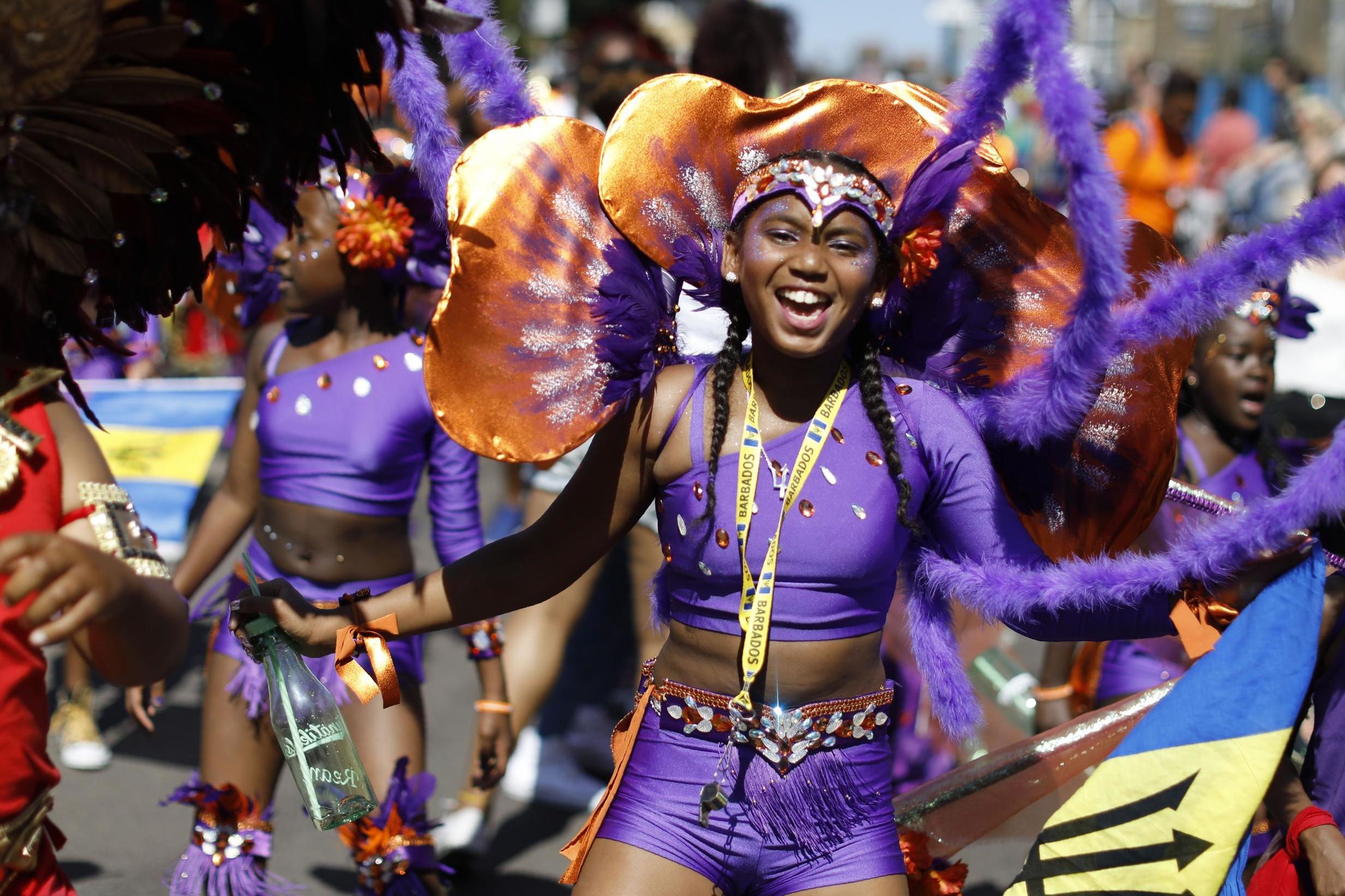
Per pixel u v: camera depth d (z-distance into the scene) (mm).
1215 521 2686
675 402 2525
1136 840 2576
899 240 2549
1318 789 2734
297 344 3771
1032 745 2949
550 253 2561
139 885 4297
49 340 2232
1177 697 2586
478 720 3902
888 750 2600
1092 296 2355
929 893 2795
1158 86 13008
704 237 2596
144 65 2104
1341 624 2688
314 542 3660
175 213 2297
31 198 2020
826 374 2504
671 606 2578
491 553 2617
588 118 5891
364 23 2213
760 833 2482
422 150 2752
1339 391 5629
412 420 3664
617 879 2492
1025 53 2391
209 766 3523
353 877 4422
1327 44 22000
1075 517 2721
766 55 5047
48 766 2135
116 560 1966
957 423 2561
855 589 2479
